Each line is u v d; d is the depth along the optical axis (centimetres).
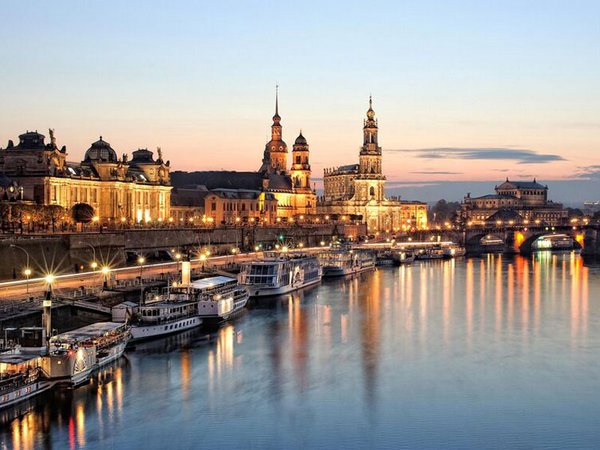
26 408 10500
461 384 11956
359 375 12412
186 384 11731
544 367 13000
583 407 10919
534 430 10031
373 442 9612
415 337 15350
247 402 10981
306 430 9975
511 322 17138
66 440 9506
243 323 16612
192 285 16912
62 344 11569
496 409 10800
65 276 18288
